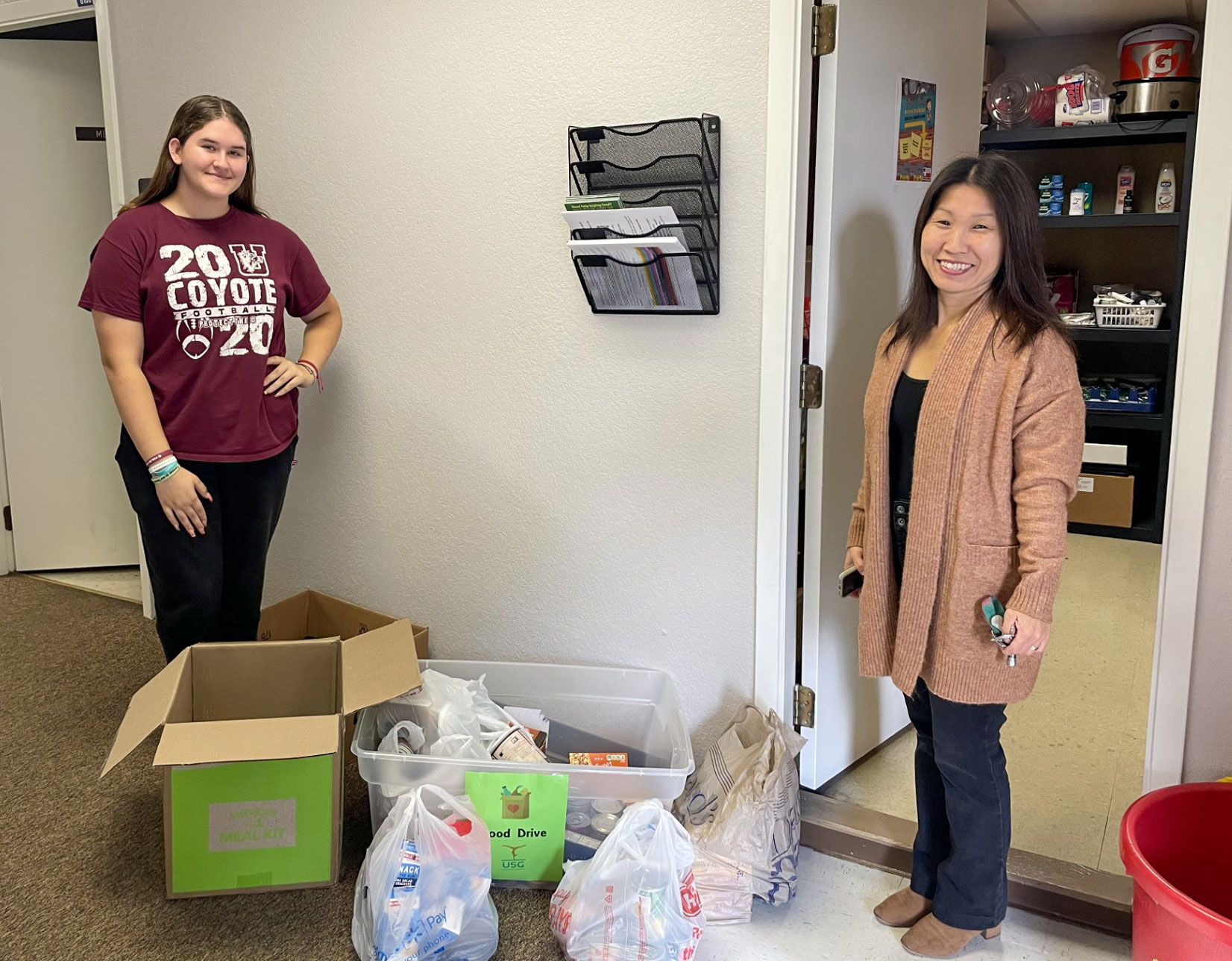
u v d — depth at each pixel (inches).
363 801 93.4
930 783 75.5
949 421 66.2
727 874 77.4
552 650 100.7
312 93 103.4
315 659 89.7
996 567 66.5
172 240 86.8
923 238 68.5
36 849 84.7
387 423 105.8
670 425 90.0
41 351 147.8
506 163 93.8
